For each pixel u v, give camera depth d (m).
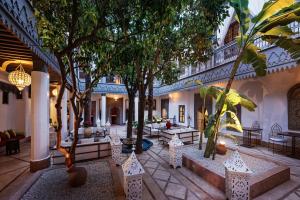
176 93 16.77
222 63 9.08
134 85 8.72
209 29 5.61
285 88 7.70
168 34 5.92
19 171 5.39
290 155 7.00
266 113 8.45
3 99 8.93
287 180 4.82
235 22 9.66
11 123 9.57
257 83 8.92
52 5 3.06
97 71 4.72
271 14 4.44
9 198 3.79
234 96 5.52
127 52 4.27
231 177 3.68
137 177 3.61
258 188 4.03
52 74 7.43
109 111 19.80
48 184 4.42
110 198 3.72
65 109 10.34
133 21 3.93
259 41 7.29
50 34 3.32
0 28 3.19
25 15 3.31
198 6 5.50
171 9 2.85
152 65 7.01
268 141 8.32
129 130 8.88
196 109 13.74
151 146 8.89
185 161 5.91
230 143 9.19
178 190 4.27
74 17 3.10
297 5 4.00
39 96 5.48
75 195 3.86
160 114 19.83
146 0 2.75
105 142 6.77
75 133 4.25
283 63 6.17
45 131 5.66
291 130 7.48
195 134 9.44
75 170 4.29
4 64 6.25
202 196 3.99
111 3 3.10
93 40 3.93
